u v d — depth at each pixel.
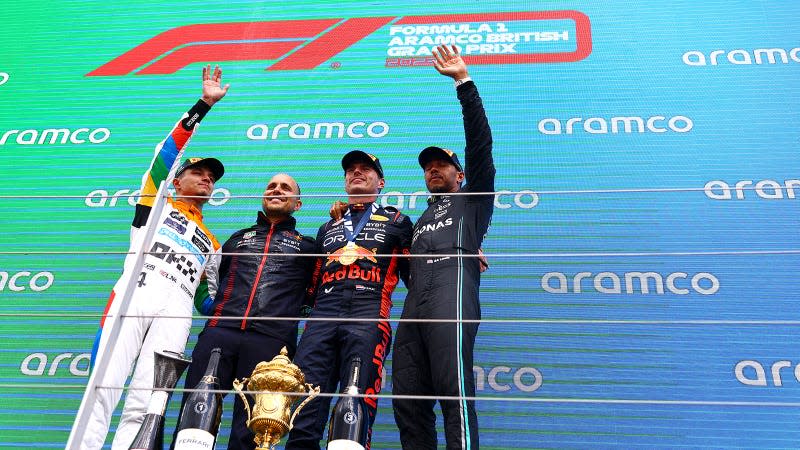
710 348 3.49
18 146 4.62
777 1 4.82
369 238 3.48
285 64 4.89
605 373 3.46
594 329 3.61
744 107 4.37
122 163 4.52
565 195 4.12
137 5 5.32
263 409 2.28
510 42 4.82
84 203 4.36
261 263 3.54
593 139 4.33
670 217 3.99
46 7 5.36
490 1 5.02
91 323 3.87
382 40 4.94
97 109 4.79
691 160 4.19
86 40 5.17
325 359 3.16
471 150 3.36
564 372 3.48
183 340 3.36
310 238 3.74
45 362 3.72
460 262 3.14
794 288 3.66
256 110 4.68
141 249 2.43
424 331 3.06
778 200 3.99
